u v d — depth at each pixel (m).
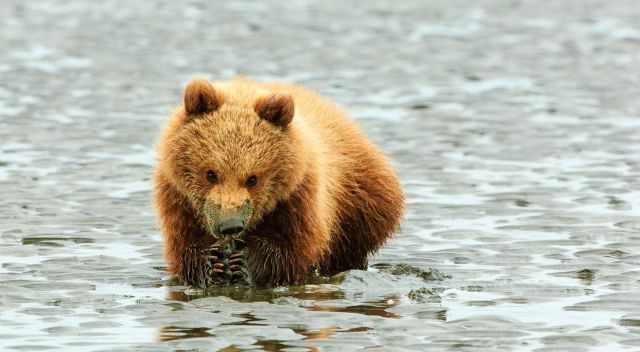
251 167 13.32
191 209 13.98
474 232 16.89
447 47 40.06
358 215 15.44
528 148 23.25
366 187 15.49
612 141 23.89
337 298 13.48
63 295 13.52
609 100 29.20
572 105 28.48
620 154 22.61
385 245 16.17
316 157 14.27
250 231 14.16
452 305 13.12
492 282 14.17
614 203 18.55
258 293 13.78
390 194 15.72
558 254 15.55
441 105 28.64
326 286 14.10
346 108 28.06
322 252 14.59
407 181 20.39
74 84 31.20
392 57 37.69
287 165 13.63
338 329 12.05
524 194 19.27
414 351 11.33
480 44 40.78
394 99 29.58
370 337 11.77
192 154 13.46
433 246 16.17
